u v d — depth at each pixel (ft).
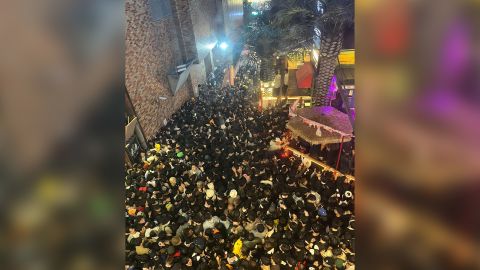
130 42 41.27
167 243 25.23
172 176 34.35
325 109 36.78
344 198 28.86
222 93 65.57
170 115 56.18
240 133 44.27
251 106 56.54
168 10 54.08
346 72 39.40
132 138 41.70
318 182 31.12
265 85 56.13
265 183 31.50
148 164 39.34
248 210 27.12
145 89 45.68
